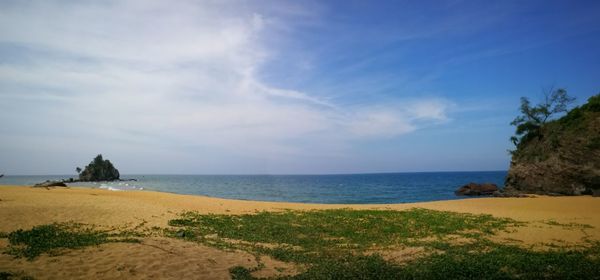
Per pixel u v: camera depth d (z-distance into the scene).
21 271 10.78
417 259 14.48
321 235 20.06
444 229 22.06
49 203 26.19
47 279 10.28
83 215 22.06
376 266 13.12
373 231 21.41
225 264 13.16
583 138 52.97
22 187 46.00
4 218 19.05
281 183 162.50
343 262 14.08
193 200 37.19
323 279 11.62
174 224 21.64
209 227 21.58
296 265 13.66
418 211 31.03
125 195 38.22
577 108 58.06
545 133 59.78
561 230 21.91
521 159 61.59
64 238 15.66
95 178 168.00
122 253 13.60
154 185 130.12
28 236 15.49
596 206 35.19
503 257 14.56
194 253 14.44
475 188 76.44
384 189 104.00
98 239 15.86
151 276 11.17
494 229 22.20
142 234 17.88
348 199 68.50
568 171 52.06
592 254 15.61
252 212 29.50
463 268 12.79
